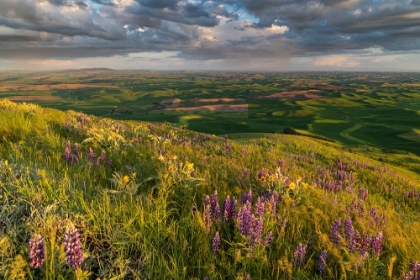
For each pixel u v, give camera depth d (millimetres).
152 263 2809
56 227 2723
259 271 2852
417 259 3502
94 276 2666
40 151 5574
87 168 5102
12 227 2867
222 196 4582
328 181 8867
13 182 3604
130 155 7023
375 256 3199
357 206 5625
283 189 5219
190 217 3553
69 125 9289
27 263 2324
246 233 3141
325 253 3021
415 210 9102
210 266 2801
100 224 3217
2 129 7156
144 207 3688
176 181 4637
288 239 3498
